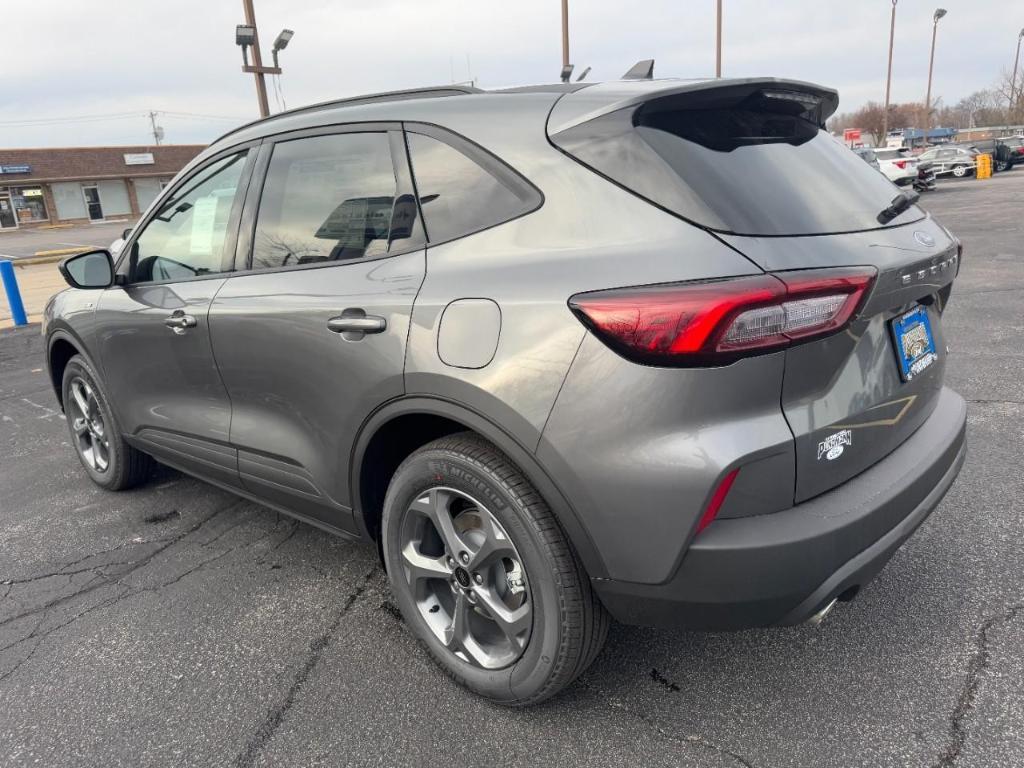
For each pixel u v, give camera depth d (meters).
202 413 2.95
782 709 2.12
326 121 2.53
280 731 2.15
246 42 15.08
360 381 2.19
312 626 2.66
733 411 1.67
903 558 2.83
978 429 4.02
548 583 1.93
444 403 2.00
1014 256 9.93
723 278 1.64
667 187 1.80
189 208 3.00
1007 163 35.69
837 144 2.38
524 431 1.84
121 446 3.71
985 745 1.94
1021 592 2.57
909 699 2.12
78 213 44.41
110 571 3.13
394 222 2.25
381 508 2.47
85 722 2.23
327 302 2.29
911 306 2.15
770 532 1.70
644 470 1.70
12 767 2.07
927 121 58.06
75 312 3.57
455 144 2.16
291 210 2.57
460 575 2.16
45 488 4.14
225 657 2.51
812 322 1.68
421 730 2.13
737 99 2.11
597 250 1.81
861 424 1.89
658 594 1.80
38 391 6.53
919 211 2.38
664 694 2.21
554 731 2.09
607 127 1.92
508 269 1.92
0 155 41.19
